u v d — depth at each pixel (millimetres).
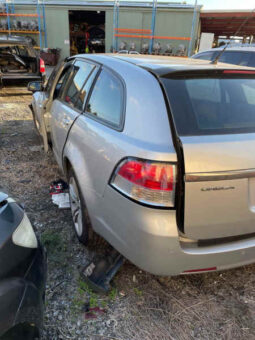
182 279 2232
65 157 2625
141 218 1589
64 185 3434
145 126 1665
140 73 1878
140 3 16062
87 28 20203
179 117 1646
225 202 1606
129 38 16812
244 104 1948
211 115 1752
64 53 18141
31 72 8398
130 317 1904
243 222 1699
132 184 1610
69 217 2934
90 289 2084
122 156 1687
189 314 1942
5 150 4711
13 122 6312
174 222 1580
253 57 6098
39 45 18109
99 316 1899
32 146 4945
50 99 3418
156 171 1534
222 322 1894
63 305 1960
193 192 1536
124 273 2254
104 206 1886
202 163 1521
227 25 18281
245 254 1787
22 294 1336
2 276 1291
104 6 16516
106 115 2055
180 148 1528
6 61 8695
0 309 1235
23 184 3590
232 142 1618
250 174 1614
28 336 1372
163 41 16547
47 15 17438
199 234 1636
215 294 2111
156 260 1625
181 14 15734
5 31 17453
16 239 1424
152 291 2111
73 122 2475
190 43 16062
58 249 2471
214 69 1948
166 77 1795
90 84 2451
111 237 1882
